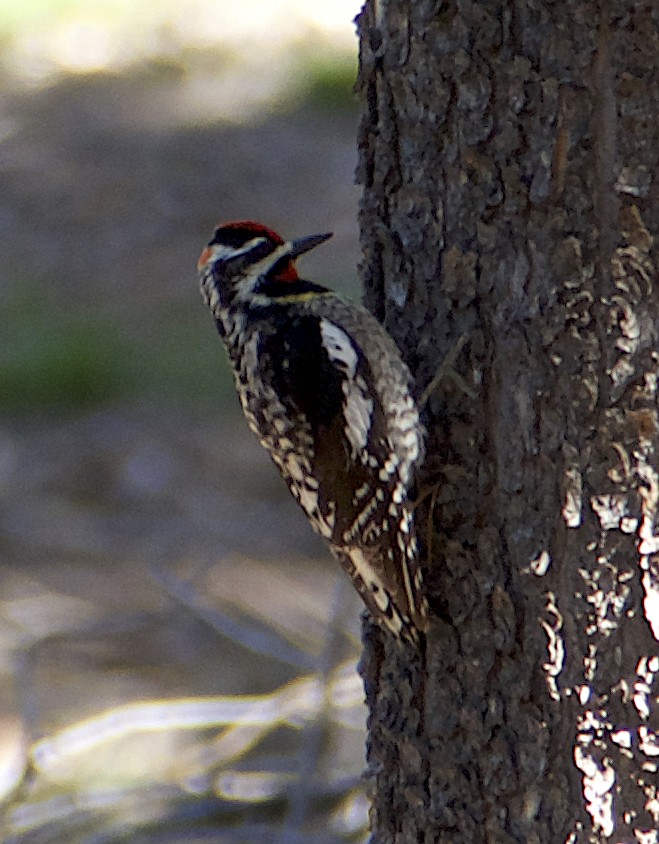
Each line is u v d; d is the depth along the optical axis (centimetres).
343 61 3575
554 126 775
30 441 2227
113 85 3603
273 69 3612
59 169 3150
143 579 1856
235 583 1831
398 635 848
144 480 2098
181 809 1289
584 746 803
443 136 812
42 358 2356
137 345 2452
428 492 836
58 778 1415
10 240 2844
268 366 917
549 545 802
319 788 1246
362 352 866
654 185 763
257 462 2164
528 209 788
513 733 823
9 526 1986
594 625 795
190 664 1666
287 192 2988
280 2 3997
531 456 802
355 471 866
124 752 1462
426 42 809
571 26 765
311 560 1895
